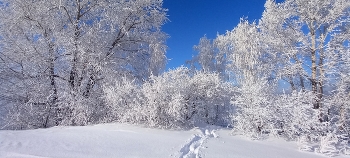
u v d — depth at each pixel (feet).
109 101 29.55
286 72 35.60
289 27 37.58
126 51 45.03
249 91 29.73
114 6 39.22
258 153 17.79
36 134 18.44
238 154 16.35
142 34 45.27
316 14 33.78
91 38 35.83
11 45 33.30
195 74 36.60
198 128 29.14
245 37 41.06
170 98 27.55
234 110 33.60
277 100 28.94
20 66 34.68
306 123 25.75
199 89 34.06
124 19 41.86
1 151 12.42
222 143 20.43
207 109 36.14
